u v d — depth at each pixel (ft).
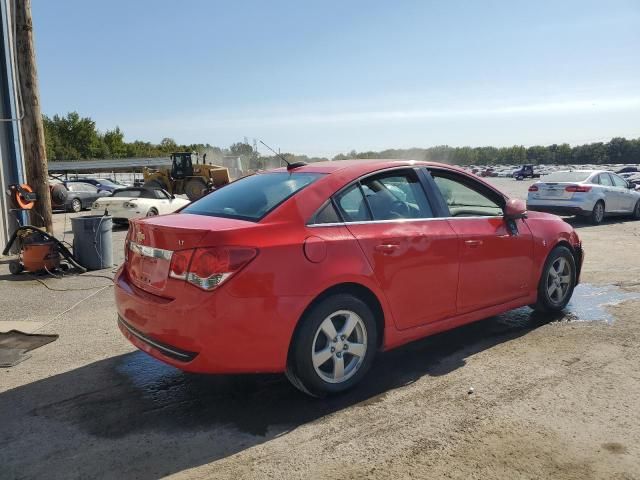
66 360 14.17
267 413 11.02
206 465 9.16
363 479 8.67
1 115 33.35
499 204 15.65
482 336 15.67
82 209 79.51
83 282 24.47
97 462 9.27
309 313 10.92
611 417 10.56
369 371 13.15
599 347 14.55
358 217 12.17
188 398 11.78
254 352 10.35
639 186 103.14
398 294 12.37
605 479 8.55
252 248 10.27
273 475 8.83
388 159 13.88
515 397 11.52
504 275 15.10
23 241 26.32
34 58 30.53
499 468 8.89
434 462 9.10
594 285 22.16
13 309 19.56
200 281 10.05
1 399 11.79
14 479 8.79
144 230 11.48
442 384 12.28
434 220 13.47
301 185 12.19
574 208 45.03
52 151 229.86
